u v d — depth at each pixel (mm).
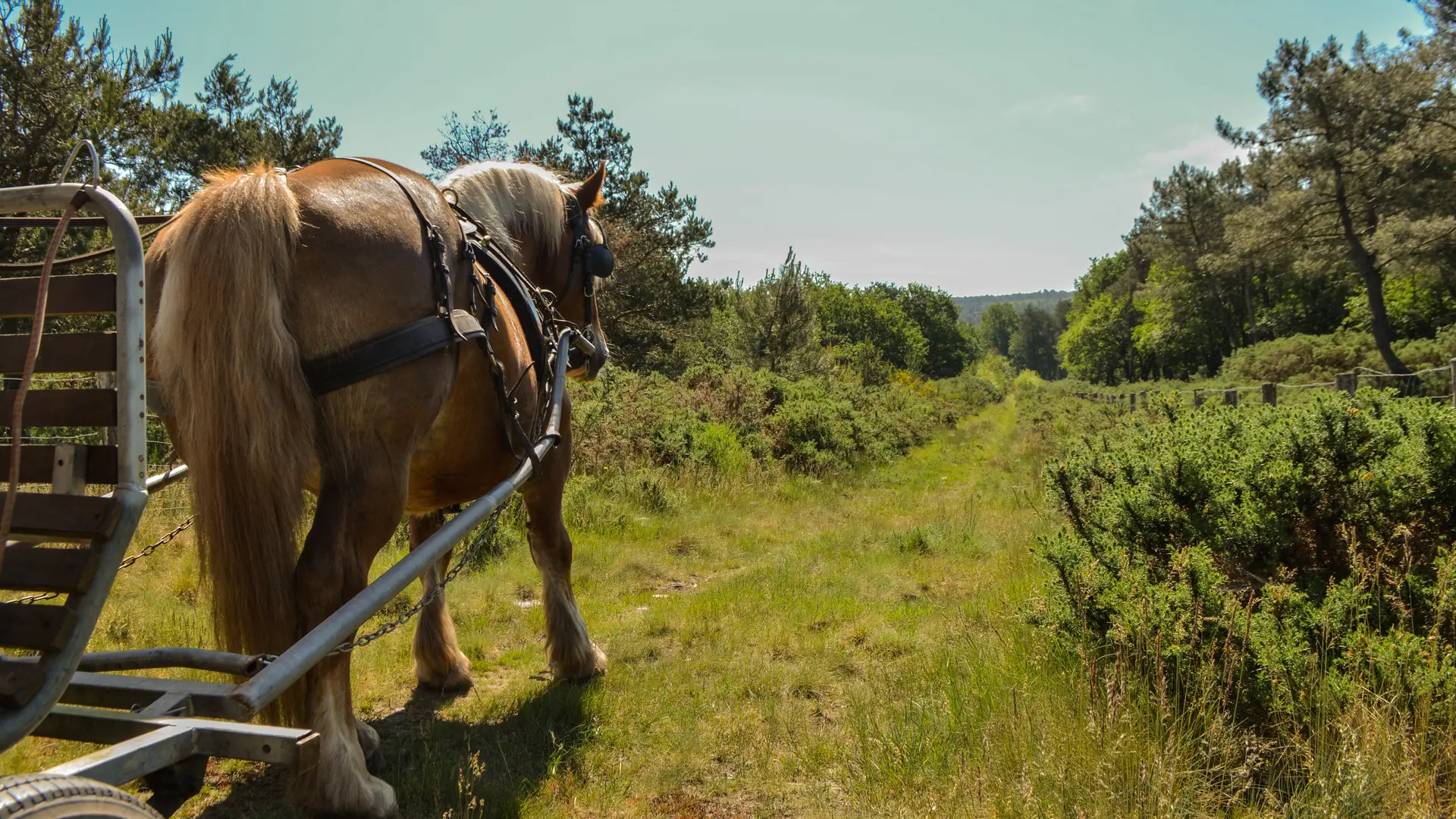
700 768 3482
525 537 7855
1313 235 29422
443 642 4348
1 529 1700
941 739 3439
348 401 2459
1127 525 4207
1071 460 5129
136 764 1746
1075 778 2861
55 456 1894
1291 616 3422
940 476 16172
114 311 1876
